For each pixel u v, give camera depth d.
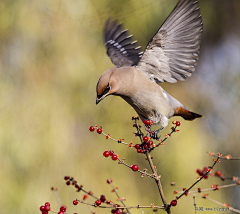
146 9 13.36
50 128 11.99
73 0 12.68
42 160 11.68
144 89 8.29
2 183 11.16
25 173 11.46
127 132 12.83
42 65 12.41
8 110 11.76
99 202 6.29
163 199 6.10
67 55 12.60
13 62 12.32
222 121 14.99
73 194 11.68
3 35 12.44
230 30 16.17
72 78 12.50
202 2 16.30
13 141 11.55
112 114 12.84
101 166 12.37
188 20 7.82
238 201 13.66
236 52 15.92
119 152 12.71
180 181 13.16
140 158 13.07
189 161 13.37
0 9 12.55
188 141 13.55
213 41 16.25
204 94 15.43
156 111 8.46
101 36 12.84
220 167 14.35
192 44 7.96
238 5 15.98
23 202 11.18
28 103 12.02
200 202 12.85
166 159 13.30
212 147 14.55
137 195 12.55
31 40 12.52
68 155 11.99
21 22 12.53
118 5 12.98
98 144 12.52
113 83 8.16
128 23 13.46
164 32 7.87
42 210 6.14
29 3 12.63
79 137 12.32
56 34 12.62
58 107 12.20
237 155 14.59
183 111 8.87
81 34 12.77
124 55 10.17
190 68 8.20
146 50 8.19
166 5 13.66
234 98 15.35
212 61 16.03
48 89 12.24
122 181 12.52
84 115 12.53
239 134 14.77
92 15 12.73
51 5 12.59
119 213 6.31
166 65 8.27
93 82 12.66
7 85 12.05
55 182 11.64
